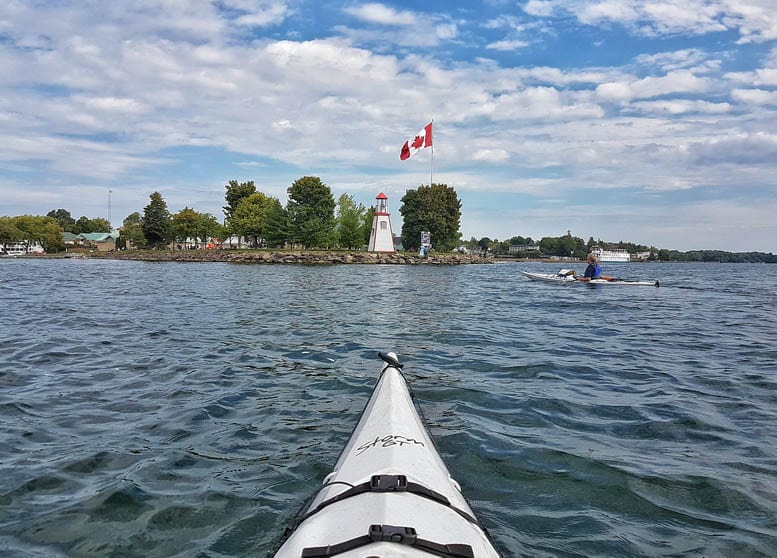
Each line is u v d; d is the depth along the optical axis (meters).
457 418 6.30
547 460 5.09
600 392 7.55
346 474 3.31
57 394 7.27
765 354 10.51
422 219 85.50
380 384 5.35
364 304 19.16
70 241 129.38
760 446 5.50
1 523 3.89
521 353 10.30
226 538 3.74
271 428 5.97
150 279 34.91
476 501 4.29
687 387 7.85
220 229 106.31
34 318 14.95
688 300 22.56
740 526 3.95
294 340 11.45
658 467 4.95
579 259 154.75
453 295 23.36
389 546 2.26
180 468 4.89
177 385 7.75
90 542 3.68
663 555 3.58
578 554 3.58
